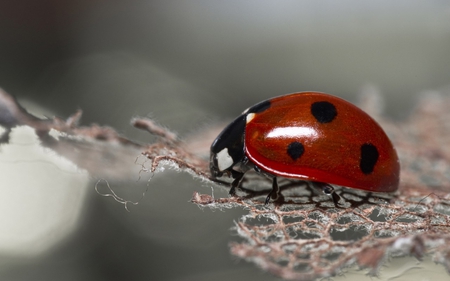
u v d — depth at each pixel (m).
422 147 0.06
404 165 0.05
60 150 0.05
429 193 0.05
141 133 0.05
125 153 0.05
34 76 0.06
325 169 0.05
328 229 0.05
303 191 0.05
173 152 0.05
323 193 0.05
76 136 0.05
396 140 0.06
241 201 0.05
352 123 0.05
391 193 0.05
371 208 0.05
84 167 0.05
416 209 0.05
